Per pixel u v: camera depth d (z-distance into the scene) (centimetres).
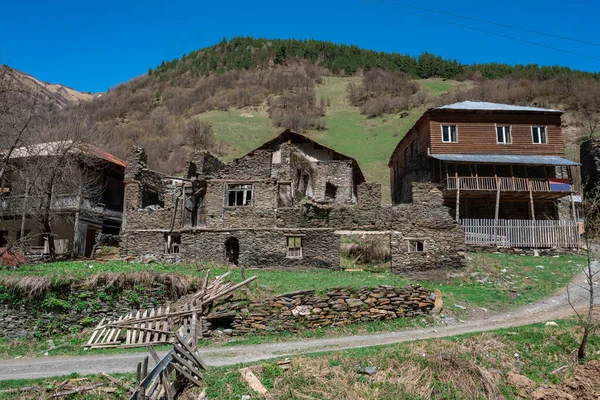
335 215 2505
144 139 7350
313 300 1572
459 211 3288
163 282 1711
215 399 996
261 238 2412
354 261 2462
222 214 2545
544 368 1132
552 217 3319
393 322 1578
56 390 1044
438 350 1170
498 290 1983
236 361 1206
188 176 2814
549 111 3375
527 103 7481
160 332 1448
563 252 2677
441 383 1071
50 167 2505
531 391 1054
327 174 3381
